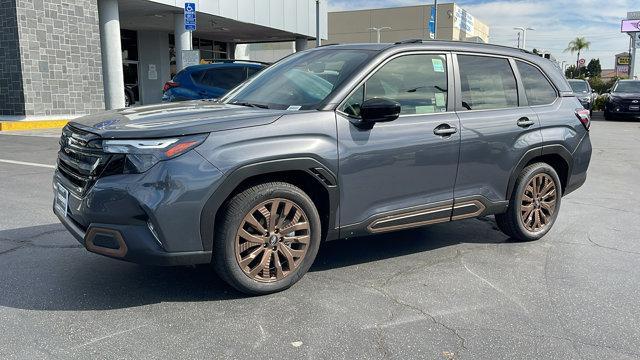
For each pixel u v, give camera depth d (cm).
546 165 542
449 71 479
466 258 493
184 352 316
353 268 459
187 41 2030
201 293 397
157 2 1794
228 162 358
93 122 388
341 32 6638
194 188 349
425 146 445
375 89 432
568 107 563
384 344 331
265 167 371
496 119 494
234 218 371
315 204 419
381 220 434
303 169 387
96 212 350
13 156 1004
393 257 490
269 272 395
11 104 1517
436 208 464
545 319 371
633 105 2231
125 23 2283
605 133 1747
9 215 597
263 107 431
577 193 801
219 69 1220
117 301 382
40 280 416
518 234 535
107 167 350
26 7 1471
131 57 2516
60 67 1567
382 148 422
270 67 518
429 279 439
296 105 421
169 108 429
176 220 348
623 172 995
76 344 322
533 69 551
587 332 354
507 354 324
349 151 407
